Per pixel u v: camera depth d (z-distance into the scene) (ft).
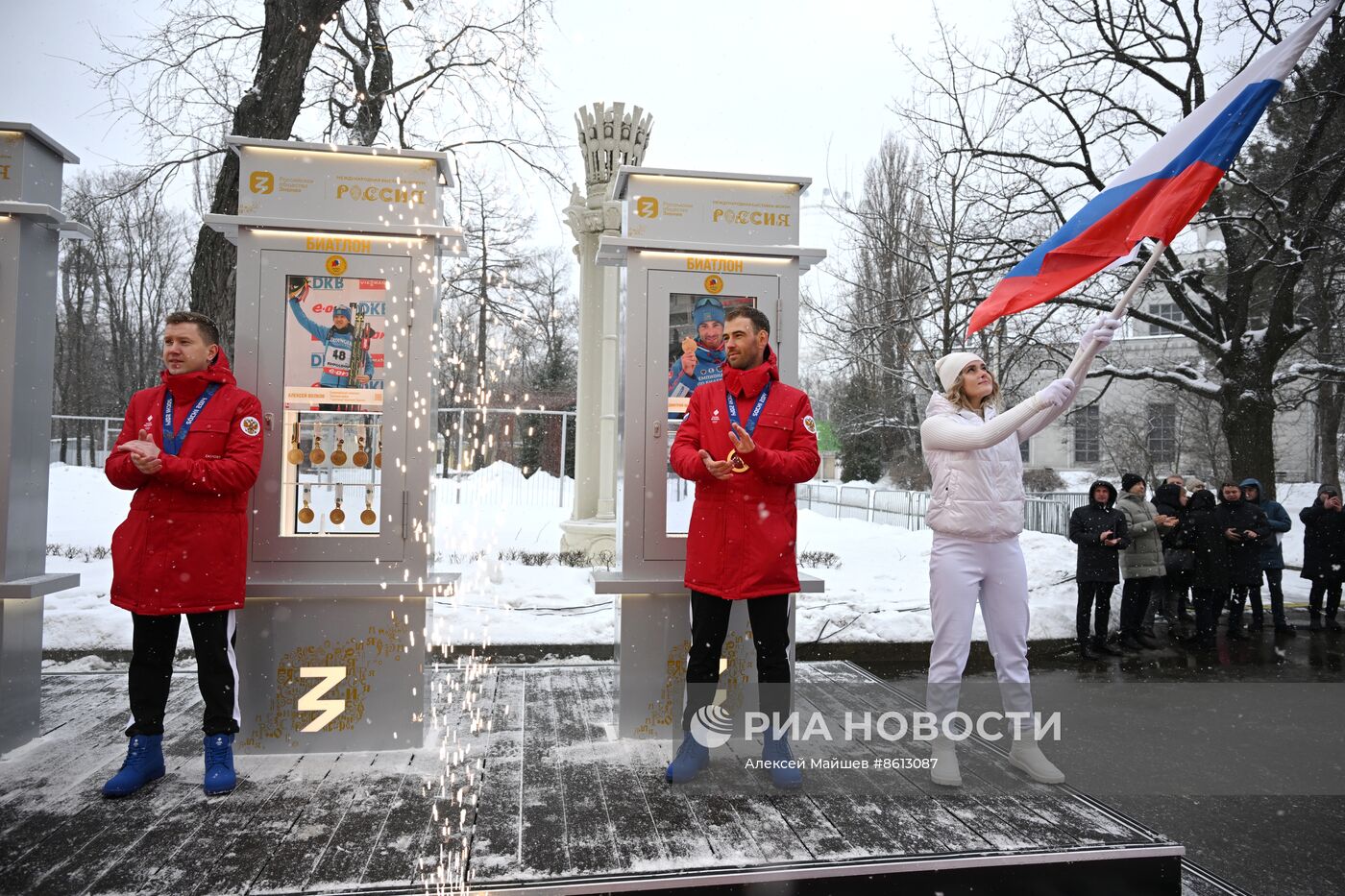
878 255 48.42
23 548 12.12
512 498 51.37
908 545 41.29
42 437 12.66
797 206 13.91
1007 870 8.66
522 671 17.10
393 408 12.35
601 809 9.89
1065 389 11.13
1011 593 11.66
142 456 9.64
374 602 12.05
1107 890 8.84
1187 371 43.27
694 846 8.84
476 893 7.76
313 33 27.50
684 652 12.89
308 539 12.07
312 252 12.27
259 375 12.11
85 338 94.17
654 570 13.16
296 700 11.88
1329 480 70.79
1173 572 28.81
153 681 10.53
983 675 23.34
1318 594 31.71
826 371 55.93
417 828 9.23
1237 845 12.07
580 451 36.29
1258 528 29.30
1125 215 12.25
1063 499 56.49
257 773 11.00
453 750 12.05
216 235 25.48
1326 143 39.58
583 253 35.78
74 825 9.23
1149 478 81.20
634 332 13.33
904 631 25.13
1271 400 40.34
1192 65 40.14
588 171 35.60
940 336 43.93
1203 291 41.63
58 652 19.89
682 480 13.34
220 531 10.50
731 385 11.51
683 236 13.60
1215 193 39.78
